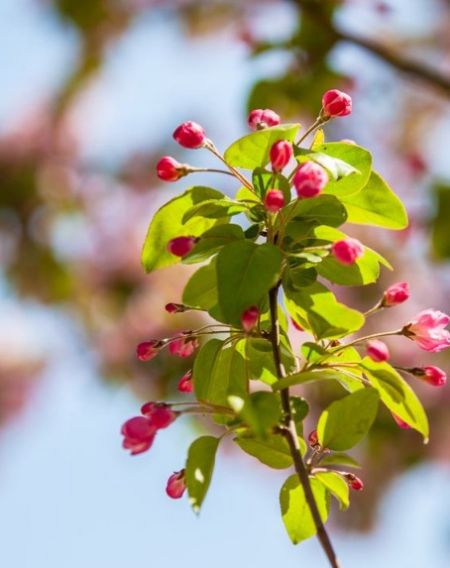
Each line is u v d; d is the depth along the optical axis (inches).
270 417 48.1
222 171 50.4
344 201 50.6
